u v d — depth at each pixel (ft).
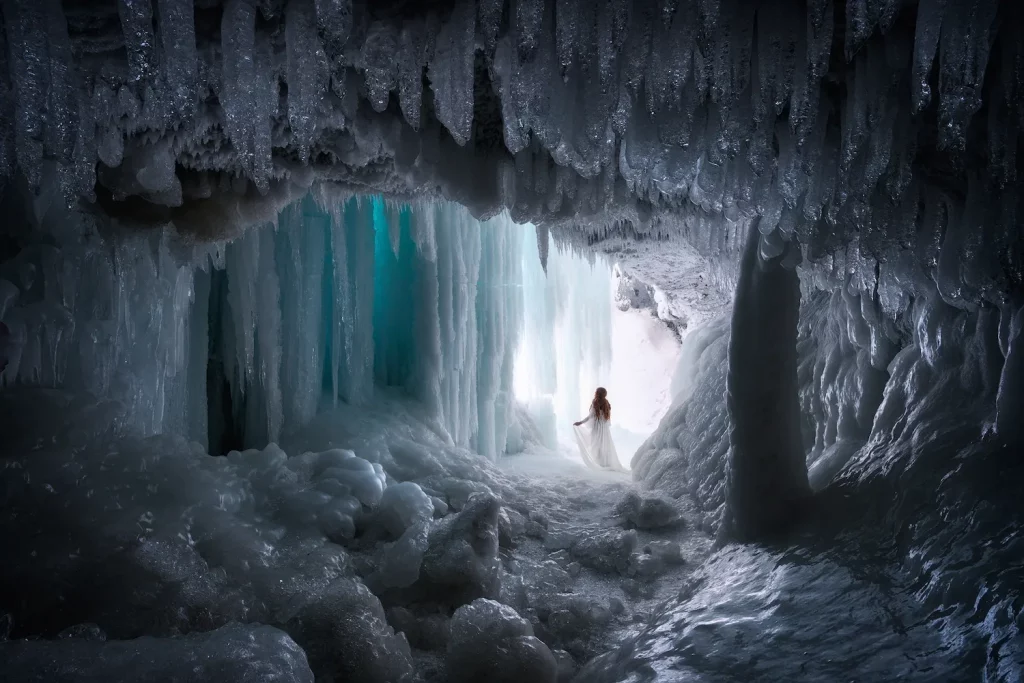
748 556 15.85
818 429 21.75
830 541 14.78
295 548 17.47
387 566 17.54
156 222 16.87
